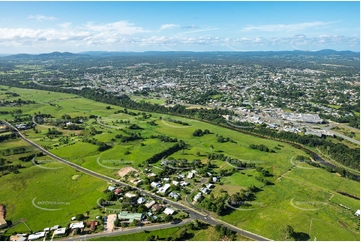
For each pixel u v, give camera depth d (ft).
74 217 508.94
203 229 480.23
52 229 481.46
